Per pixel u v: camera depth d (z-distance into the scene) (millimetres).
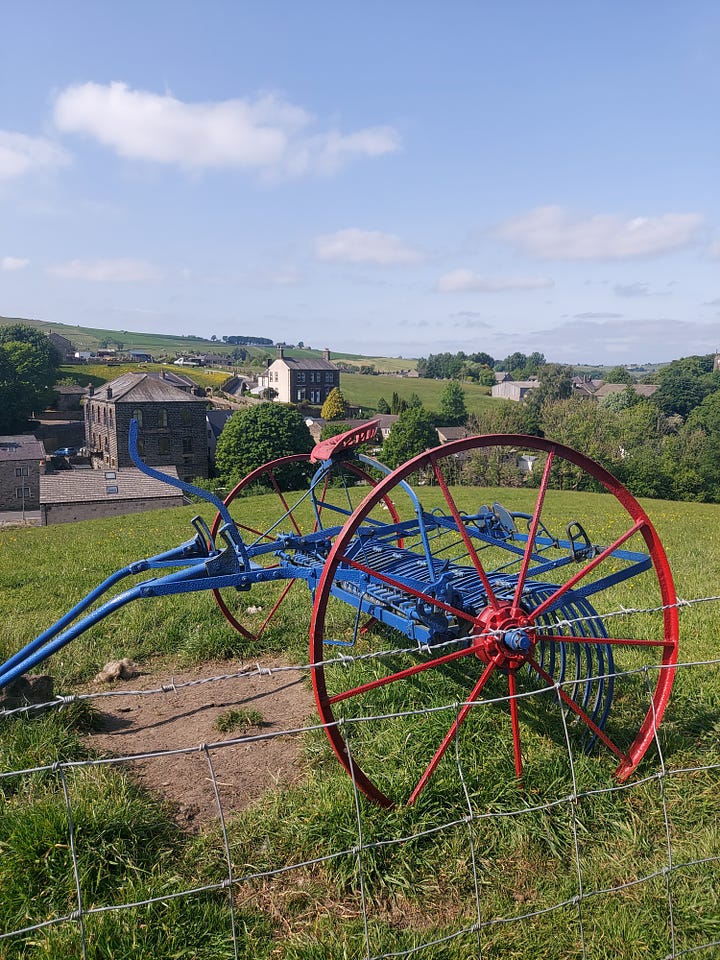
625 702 5785
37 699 5656
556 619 5707
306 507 23344
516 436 4477
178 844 4066
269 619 7891
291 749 5207
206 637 7355
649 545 4930
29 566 11969
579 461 4664
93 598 4758
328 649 7074
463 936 3387
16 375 87375
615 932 3414
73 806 3979
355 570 4996
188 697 6258
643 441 58031
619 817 4320
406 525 6395
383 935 3383
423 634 4758
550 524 19047
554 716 5406
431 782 4348
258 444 58188
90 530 19828
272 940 3393
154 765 5004
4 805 4203
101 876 3639
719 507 30109
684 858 3961
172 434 67375
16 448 63000
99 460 71875
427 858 3900
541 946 3336
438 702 5543
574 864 3930
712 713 5531
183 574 4777
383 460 66062
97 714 5645
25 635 7547
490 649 4438
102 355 159750
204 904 3533
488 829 4113
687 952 3305
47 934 3256
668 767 4855
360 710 5527
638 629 7492
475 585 5301
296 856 3936
